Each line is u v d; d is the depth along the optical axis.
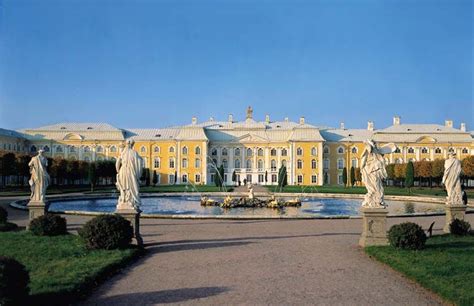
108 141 101.19
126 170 15.14
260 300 9.18
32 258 12.69
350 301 9.14
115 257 12.79
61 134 101.25
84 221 23.70
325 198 52.19
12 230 19.58
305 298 9.32
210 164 106.25
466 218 26.91
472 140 101.00
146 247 15.68
